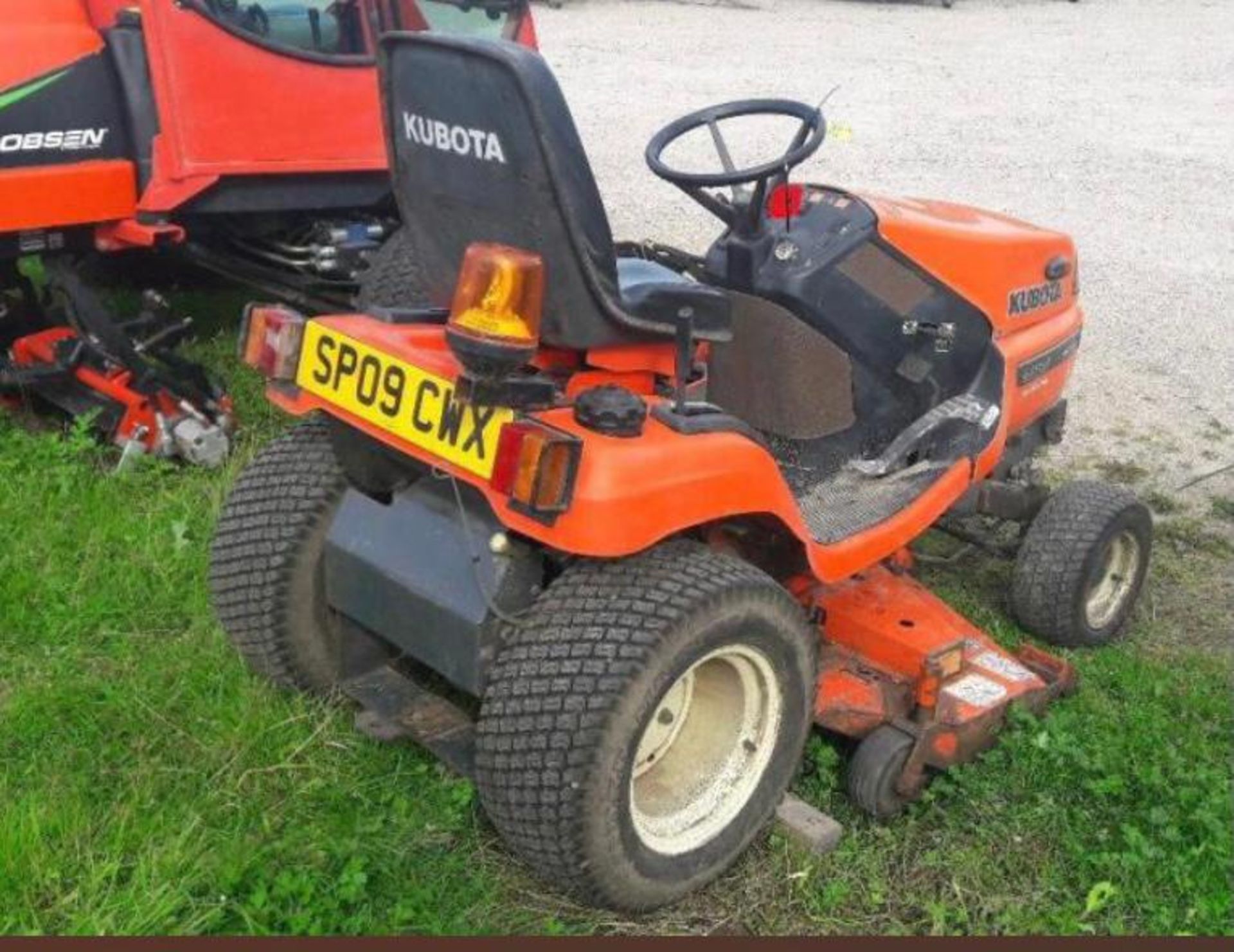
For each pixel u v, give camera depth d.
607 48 12.49
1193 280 7.16
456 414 2.50
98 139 4.27
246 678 3.10
